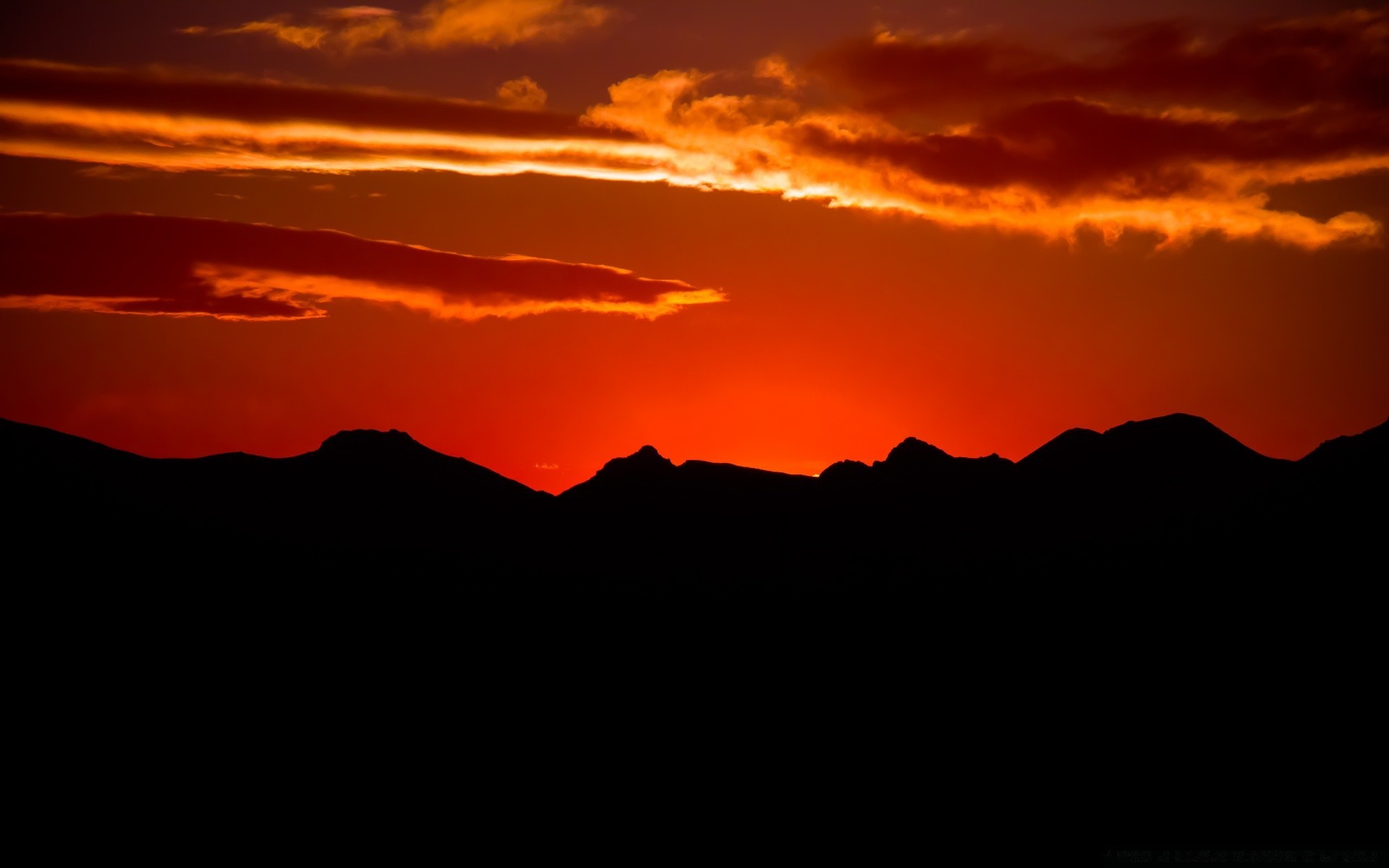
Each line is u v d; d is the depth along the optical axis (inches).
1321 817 6712.6
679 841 6771.7
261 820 6860.2
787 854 6624.0
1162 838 6574.8
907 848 6633.9
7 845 6299.2
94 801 6835.6
